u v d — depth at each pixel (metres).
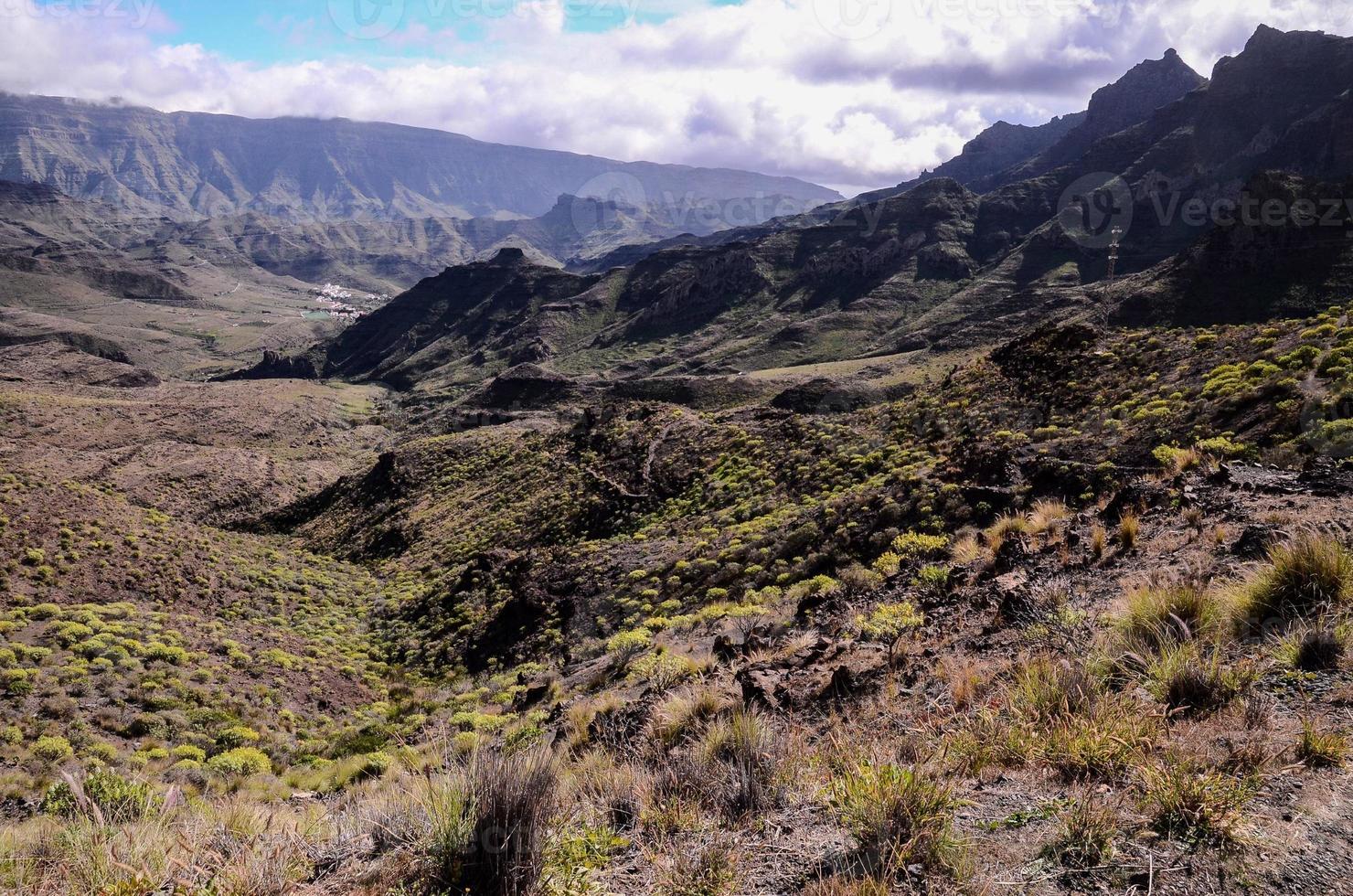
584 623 27.83
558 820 3.42
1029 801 3.05
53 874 3.48
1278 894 2.17
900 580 11.35
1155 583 5.54
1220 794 2.65
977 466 22.92
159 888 3.15
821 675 6.65
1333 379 18.25
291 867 3.16
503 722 16.44
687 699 6.73
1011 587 7.39
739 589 23.17
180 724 23.61
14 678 23.98
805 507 31.52
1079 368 33.72
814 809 3.48
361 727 25.16
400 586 50.62
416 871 3.07
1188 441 19.69
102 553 40.88
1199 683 3.68
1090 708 3.68
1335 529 5.50
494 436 89.56
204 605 40.50
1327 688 3.45
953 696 4.88
